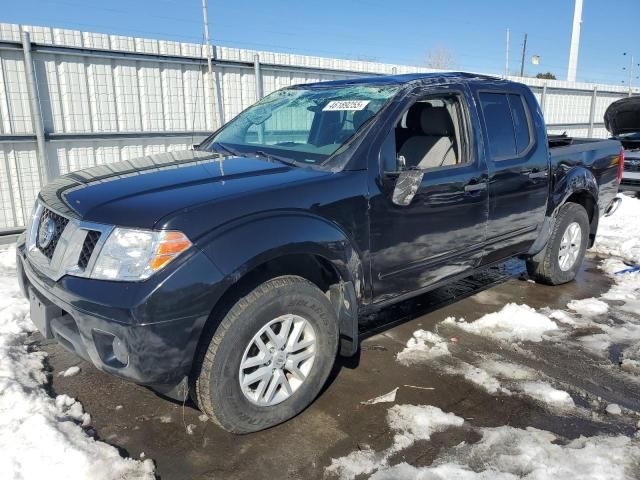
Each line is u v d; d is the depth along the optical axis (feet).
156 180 9.58
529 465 8.42
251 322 8.68
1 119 22.33
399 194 10.49
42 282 8.86
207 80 28.55
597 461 8.49
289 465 8.53
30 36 22.29
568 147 16.89
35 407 9.69
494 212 13.24
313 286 9.53
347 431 9.41
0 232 22.75
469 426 9.56
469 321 14.35
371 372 11.50
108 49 24.58
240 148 12.50
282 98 14.16
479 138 12.78
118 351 7.95
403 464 8.45
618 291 17.10
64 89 23.84
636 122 34.76
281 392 9.42
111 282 7.91
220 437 9.25
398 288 11.28
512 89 14.32
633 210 29.14
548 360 12.19
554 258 16.63
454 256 12.42
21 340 12.66
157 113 27.02
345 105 11.93
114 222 8.18
